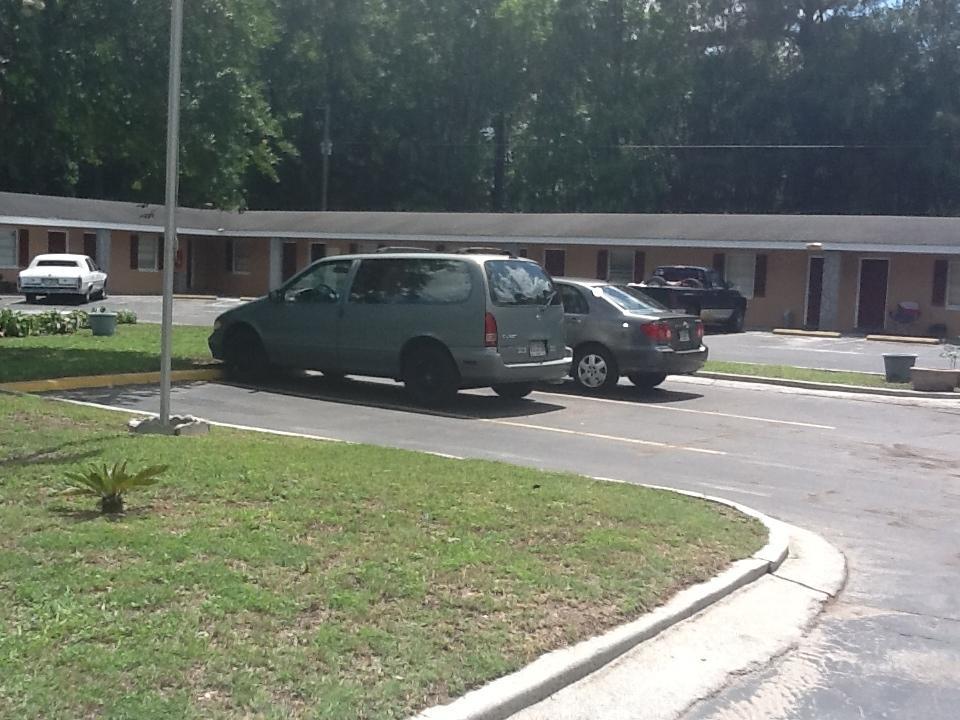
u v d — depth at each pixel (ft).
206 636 14.92
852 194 168.76
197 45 51.06
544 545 20.93
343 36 169.07
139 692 12.97
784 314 105.81
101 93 50.26
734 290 96.17
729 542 22.49
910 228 101.96
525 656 15.46
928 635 18.67
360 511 22.33
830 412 46.62
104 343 57.47
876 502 28.58
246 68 55.47
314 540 19.97
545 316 42.98
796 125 167.84
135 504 21.68
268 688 13.50
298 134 174.70
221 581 17.13
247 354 47.21
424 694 13.83
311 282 45.60
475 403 44.09
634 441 36.32
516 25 174.70
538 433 37.04
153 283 135.13
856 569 22.53
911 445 38.22
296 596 16.81
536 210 176.45
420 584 17.88
